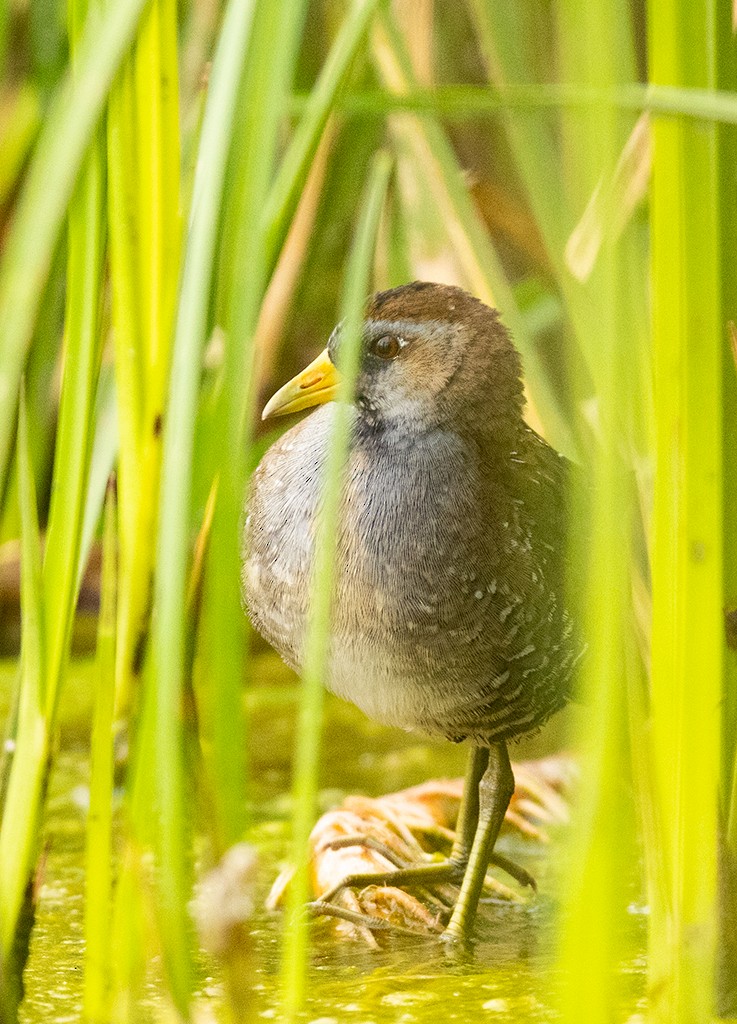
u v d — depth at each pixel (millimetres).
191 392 4246
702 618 4270
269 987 4340
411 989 4344
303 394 4398
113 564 4285
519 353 4406
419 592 4375
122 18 4238
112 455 4332
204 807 4301
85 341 4281
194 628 4301
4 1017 4281
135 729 4285
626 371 4273
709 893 4273
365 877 4398
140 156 4289
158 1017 4316
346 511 4379
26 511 4281
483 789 4398
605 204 4246
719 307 4289
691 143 4270
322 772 4531
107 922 4281
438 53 4598
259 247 4250
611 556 4246
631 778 4375
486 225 4516
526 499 4383
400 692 4383
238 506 4250
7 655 4637
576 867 4250
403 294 4395
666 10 4270
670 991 4277
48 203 4234
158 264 4289
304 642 4383
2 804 4297
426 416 4387
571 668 4387
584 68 4246
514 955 4375
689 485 4270
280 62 4250
